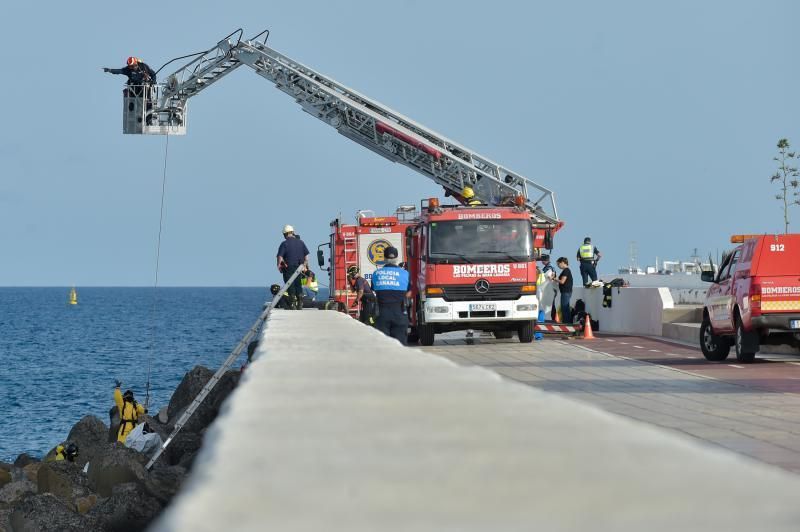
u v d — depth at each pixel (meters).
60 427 84.50
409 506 2.16
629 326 62.72
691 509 2.07
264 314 38.22
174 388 110.31
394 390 4.72
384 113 73.12
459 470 2.49
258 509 2.15
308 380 5.50
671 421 21.25
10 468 47.09
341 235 59.06
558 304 68.62
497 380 5.31
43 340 188.38
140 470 34.75
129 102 76.12
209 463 2.64
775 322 37.31
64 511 29.31
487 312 49.97
